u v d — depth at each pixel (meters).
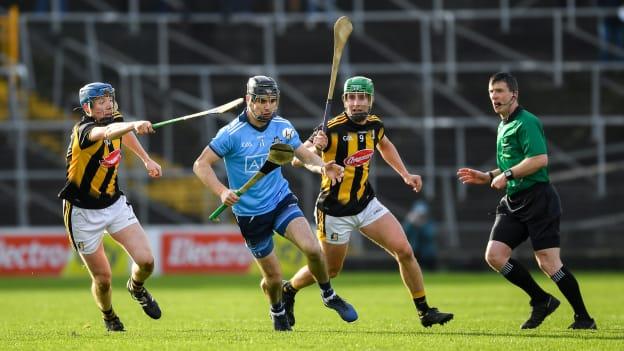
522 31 110.38
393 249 32.28
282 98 101.56
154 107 98.75
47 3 109.31
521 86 105.06
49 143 93.75
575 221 93.56
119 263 78.94
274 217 30.56
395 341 27.80
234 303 50.28
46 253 79.88
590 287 62.88
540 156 31.80
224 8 107.50
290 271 79.19
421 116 101.75
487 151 97.56
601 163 96.00
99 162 30.41
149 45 105.62
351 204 32.44
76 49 103.69
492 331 32.00
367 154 32.38
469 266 86.19
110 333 31.45
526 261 84.94
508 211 33.22
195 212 89.88
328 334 30.19
